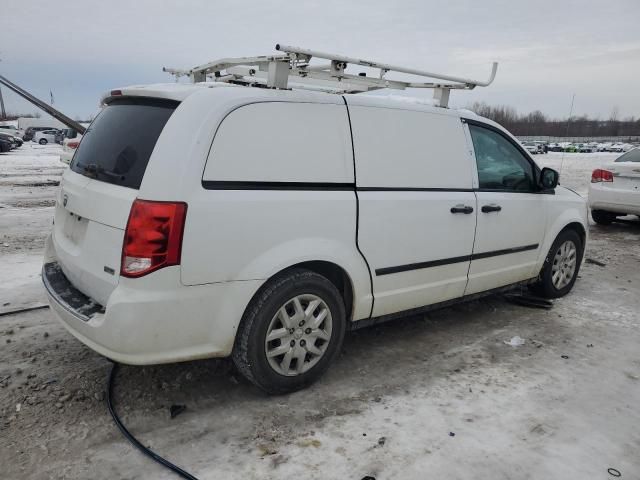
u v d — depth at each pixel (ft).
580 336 14.11
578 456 8.81
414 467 8.34
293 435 9.05
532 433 9.40
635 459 8.80
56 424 9.09
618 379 11.64
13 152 99.60
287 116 9.83
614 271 21.24
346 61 10.94
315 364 10.55
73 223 10.23
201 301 8.84
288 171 9.75
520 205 14.55
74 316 9.10
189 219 8.48
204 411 9.68
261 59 10.42
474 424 9.61
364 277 11.04
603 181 30.35
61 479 7.79
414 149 11.92
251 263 9.25
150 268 8.32
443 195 12.40
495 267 14.23
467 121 13.43
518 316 15.53
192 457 8.39
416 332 13.97
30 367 11.03
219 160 8.91
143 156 8.87
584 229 17.43
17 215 29.37
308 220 9.91
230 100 9.17
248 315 9.52
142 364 8.67
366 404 10.14
